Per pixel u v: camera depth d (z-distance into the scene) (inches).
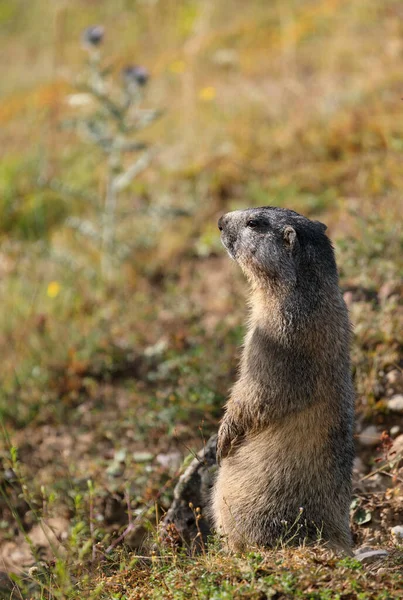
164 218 582.9
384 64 674.2
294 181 577.0
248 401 284.0
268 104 684.1
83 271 556.4
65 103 852.0
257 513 277.1
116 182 544.4
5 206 655.8
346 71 702.5
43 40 1056.8
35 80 956.6
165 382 435.8
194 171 625.3
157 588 236.5
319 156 598.5
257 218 296.2
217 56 792.3
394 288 410.3
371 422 362.9
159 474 364.2
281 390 276.7
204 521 313.3
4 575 330.3
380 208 464.4
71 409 440.8
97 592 244.2
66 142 761.6
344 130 601.6
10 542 360.5
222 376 416.8
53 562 290.7
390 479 330.0
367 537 300.4
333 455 274.1
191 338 462.3
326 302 280.8
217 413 397.4
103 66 856.9
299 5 885.2
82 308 521.0
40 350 485.4
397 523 302.7
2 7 1157.1
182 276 534.0
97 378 458.3
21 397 450.0
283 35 816.3
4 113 874.8
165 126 714.8
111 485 365.7
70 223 546.9
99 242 572.7
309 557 239.6
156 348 461.1
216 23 925.8
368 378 373.4
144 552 309.3
